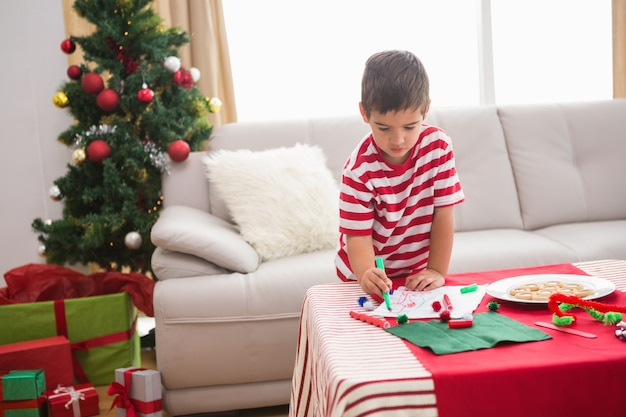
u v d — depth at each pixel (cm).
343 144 288
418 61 142
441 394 98
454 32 370
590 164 294
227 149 286
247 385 227
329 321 129
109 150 275
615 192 288
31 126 325
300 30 361
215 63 339
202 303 222
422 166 154
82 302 260
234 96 346
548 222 285
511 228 284
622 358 101
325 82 366
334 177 284
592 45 378
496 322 121
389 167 153
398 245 163
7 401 225
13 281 274
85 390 240
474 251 243
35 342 250
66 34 325
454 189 157
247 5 357
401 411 98
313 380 133
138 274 272
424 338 115
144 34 283
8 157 324
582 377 100
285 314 224
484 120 293
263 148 286
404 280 158
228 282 226
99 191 277
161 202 289
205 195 280
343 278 173
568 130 296
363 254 153
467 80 375
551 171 288
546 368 100
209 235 235
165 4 334
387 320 129
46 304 258
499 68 379
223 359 224
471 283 151
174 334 223
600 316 118
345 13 363
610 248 246
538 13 375
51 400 232
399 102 136
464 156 289
